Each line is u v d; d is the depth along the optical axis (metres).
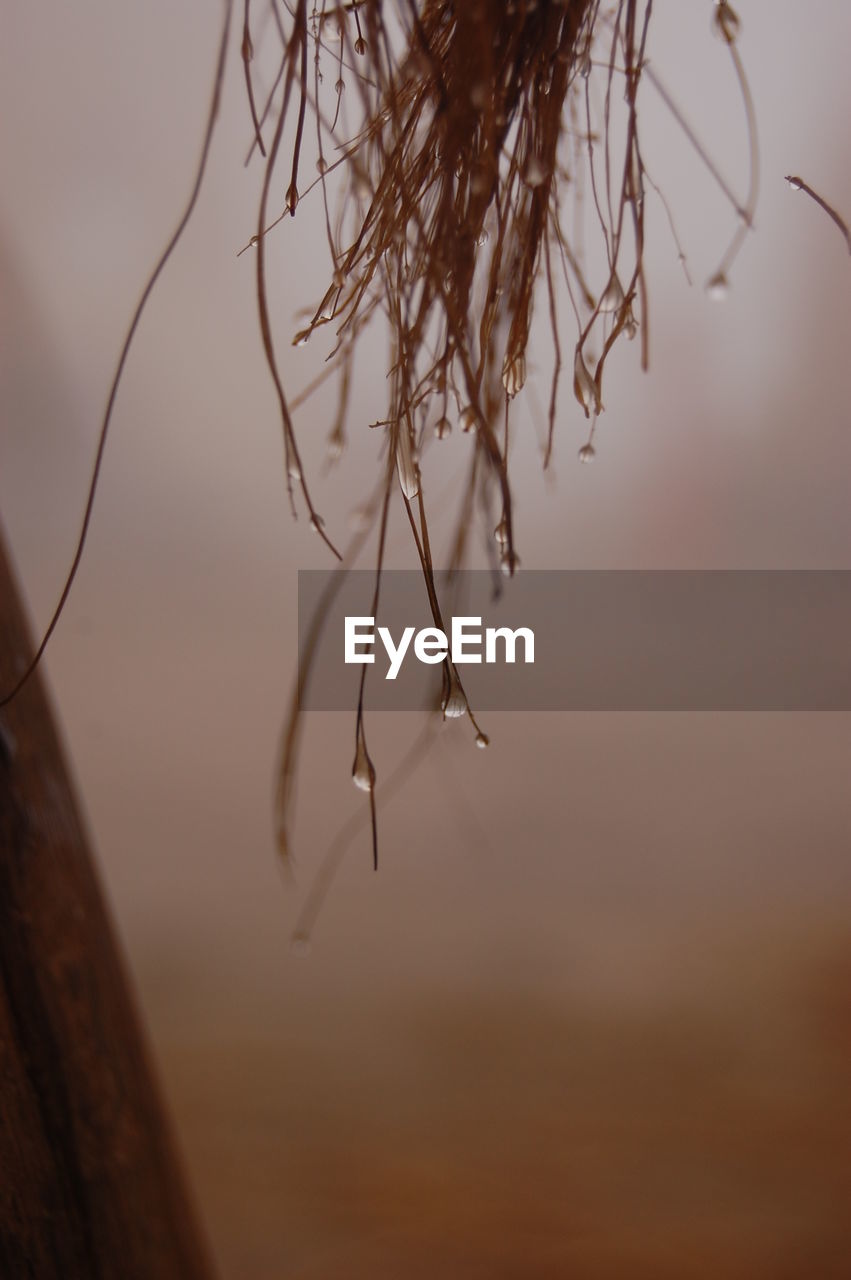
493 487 0.28
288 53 0.27
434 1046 1.05
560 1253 0.77
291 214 0.28
